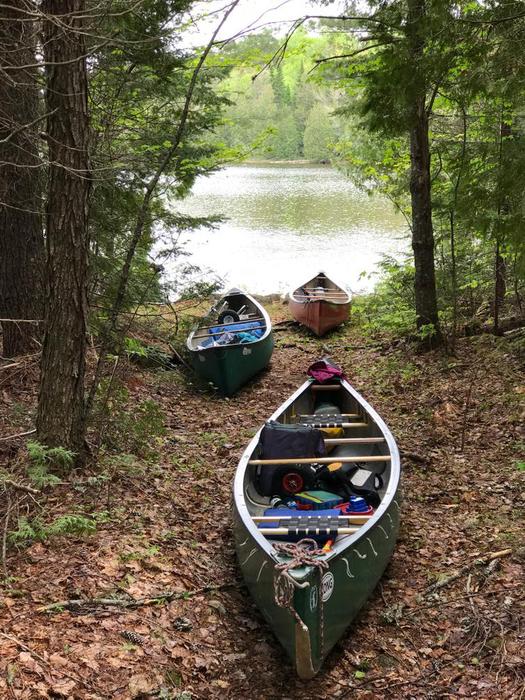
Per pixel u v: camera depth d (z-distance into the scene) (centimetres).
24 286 848
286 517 531
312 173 5166
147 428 741
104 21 611
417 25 716
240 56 1013
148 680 395
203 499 659
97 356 871
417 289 1123
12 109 749
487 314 1232
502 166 846
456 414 876
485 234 912
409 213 1336
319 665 420
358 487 609
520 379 928
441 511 652
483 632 465
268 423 656
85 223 594
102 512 565
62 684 373
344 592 447
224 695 408
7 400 752
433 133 1130
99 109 870
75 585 466
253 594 476
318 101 4731
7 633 404
